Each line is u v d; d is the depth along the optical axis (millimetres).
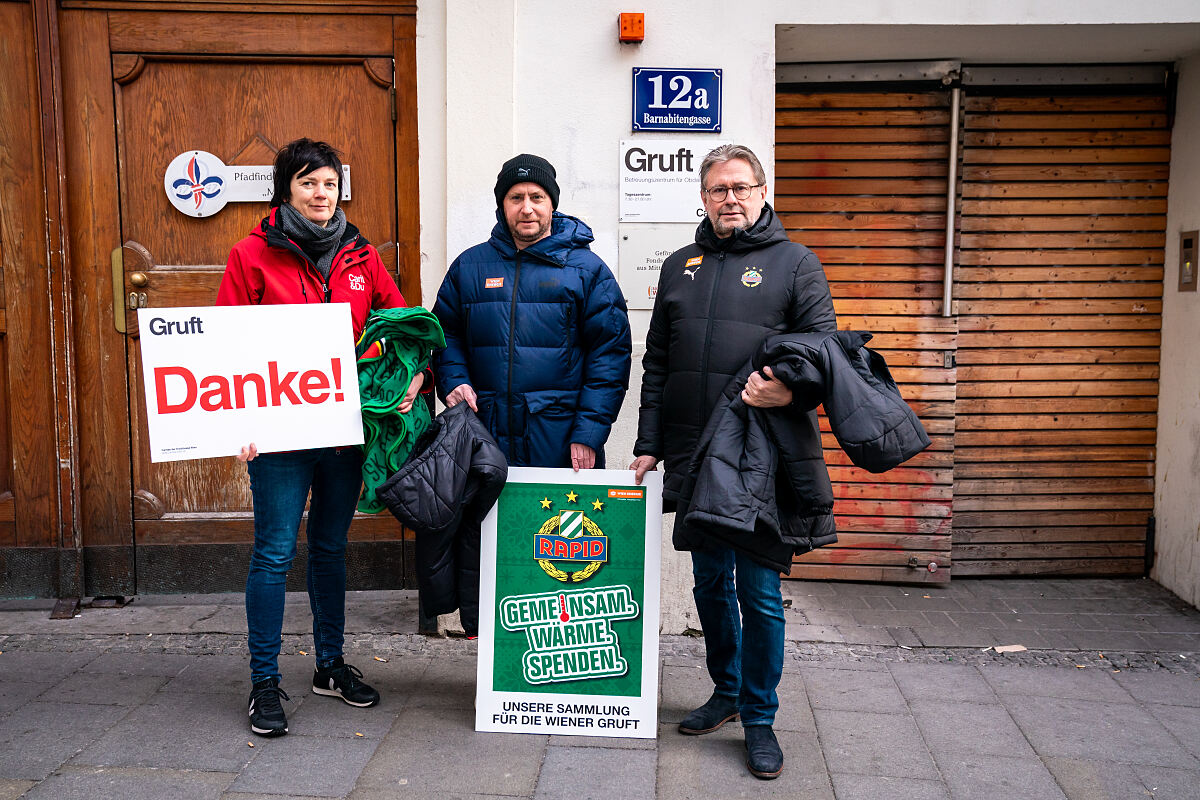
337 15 3982
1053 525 4754
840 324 4598
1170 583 4586
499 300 3076
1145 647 3902
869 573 4703
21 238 4051
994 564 4770
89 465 4148
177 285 4094
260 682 3041
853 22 3791
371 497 2979
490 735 3049
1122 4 3805
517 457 3121
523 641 3086
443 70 3805
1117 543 4758
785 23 3773
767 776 2783
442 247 3869
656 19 3736
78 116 4008
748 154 2854
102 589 4191
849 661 3725
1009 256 4605
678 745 3006
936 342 4594
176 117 4027
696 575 3053
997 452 4715
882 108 4484
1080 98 4512
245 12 3965
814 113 4500
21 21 3965
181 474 4199
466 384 3109
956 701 3350
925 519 4660
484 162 3754
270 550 3020
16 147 4016
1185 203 4410
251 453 2842
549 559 3086
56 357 4055
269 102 4031
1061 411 4695
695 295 2889
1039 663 3729
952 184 4488
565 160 3787
